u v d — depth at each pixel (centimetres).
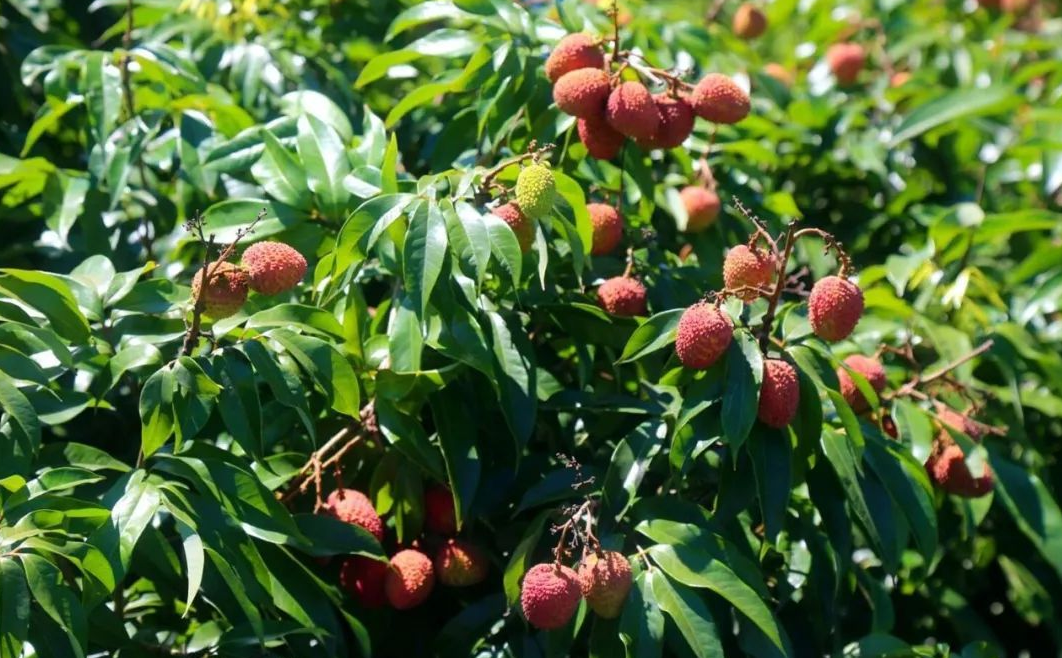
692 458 237
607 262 283
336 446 272
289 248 236
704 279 291
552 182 233
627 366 286
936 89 407
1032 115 384
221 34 344
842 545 260
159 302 246
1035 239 395
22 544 209
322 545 242
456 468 252
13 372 227
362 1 374
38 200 320
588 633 263
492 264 244
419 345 244
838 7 475
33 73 318
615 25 262
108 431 325
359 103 351
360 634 243
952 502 349
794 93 411
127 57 305
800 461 250
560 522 249
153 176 336
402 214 242
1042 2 538
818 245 350
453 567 258
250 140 287
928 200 403
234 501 230
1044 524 303
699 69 377
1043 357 330
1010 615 400
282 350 243
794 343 250
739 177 342
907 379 321
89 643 236
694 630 226
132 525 216
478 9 289
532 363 252
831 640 286
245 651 242
